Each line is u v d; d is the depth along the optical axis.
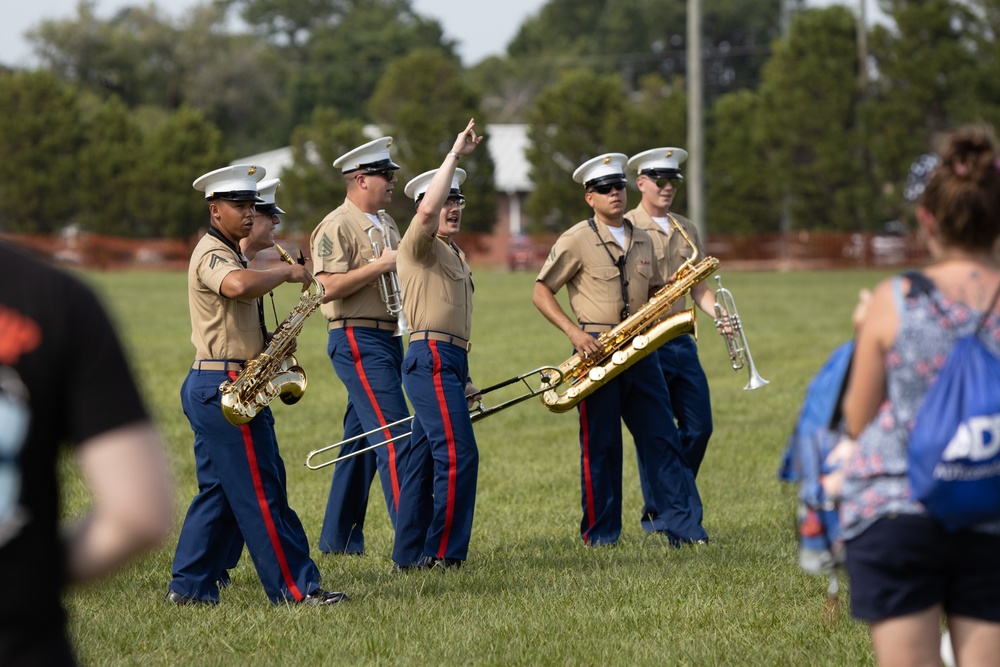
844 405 7.22
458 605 12.66
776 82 100.62
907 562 6.92
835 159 97.56
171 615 12.38
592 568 14.38
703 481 20.19
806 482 7.43
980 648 7.06
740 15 172.12
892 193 97.06
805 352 38.47
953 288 6.94
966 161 7.05
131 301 60.22
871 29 100.00
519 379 15.59
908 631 7.03
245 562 15.26
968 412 6.61
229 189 12.68
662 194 17.47
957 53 96.19
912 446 6.72
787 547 15.13
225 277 12.27
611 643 11.22
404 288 14.40
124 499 4.72
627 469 21.83
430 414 14.27
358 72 179.12
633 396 15.84
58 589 4.85
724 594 12.91
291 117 172.00
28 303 4.82
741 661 10.70
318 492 19.84
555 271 15.86
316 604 12.55
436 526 14.35
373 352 15.38
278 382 12.66
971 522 6.71
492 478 20.83
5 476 4.72
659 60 178.88
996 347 6.79
